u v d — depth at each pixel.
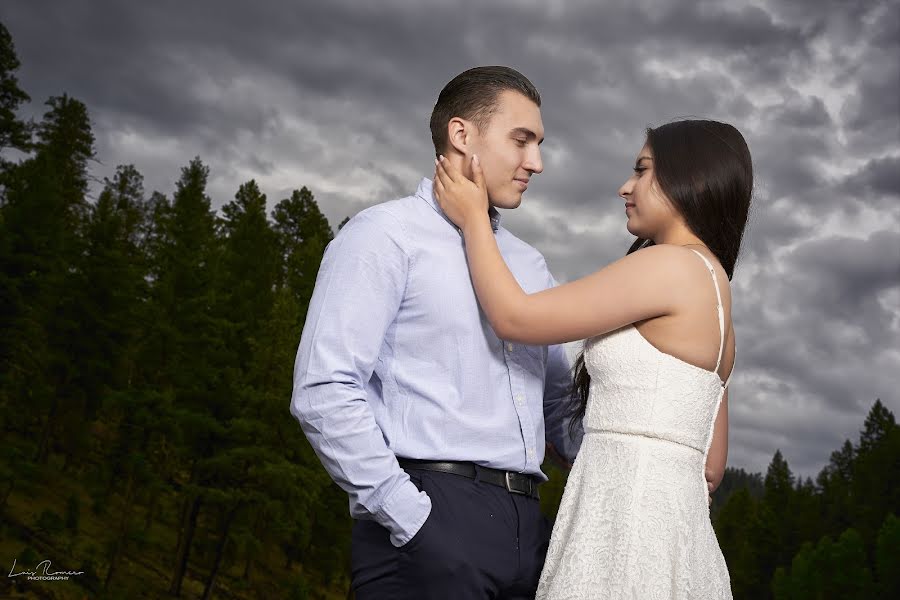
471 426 2.71
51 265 42.75
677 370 2.48
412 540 2.55
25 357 42.41
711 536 2.54
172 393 37.88
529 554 2.72
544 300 2.52
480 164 2.89
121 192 81.19
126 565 36.12
